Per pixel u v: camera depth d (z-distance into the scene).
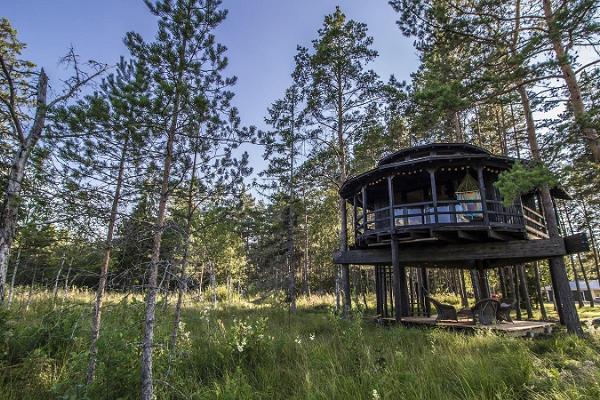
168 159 5.73
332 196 23.45
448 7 12.27
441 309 13.20
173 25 5.80
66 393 4.89
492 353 7.32
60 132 5.95
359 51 18.73
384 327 12.43
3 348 6.53
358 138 18.86
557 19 9.48
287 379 6.54
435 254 13.56
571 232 29.50
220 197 6.73
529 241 12.20
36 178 6.57
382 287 16.72
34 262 12.87
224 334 9.01
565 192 16.23
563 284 12.09
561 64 9.59
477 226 12.01
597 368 5.74
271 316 16.48
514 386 5.50
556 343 8.61
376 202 17.28
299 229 28.12
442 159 12.66
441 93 10.55
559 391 4.96
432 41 12.84
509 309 12.98
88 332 6.96
